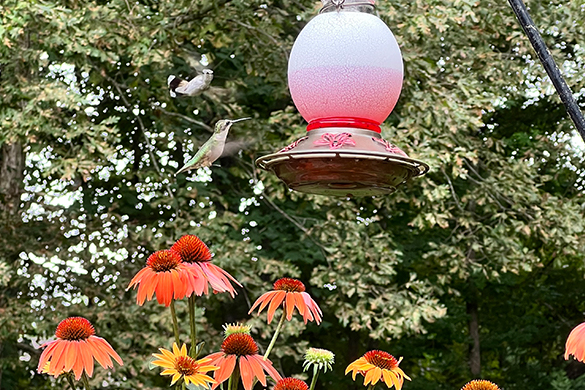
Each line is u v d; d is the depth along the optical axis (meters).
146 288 2.88
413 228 15.98
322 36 3.47
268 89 13.46
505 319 18.75
